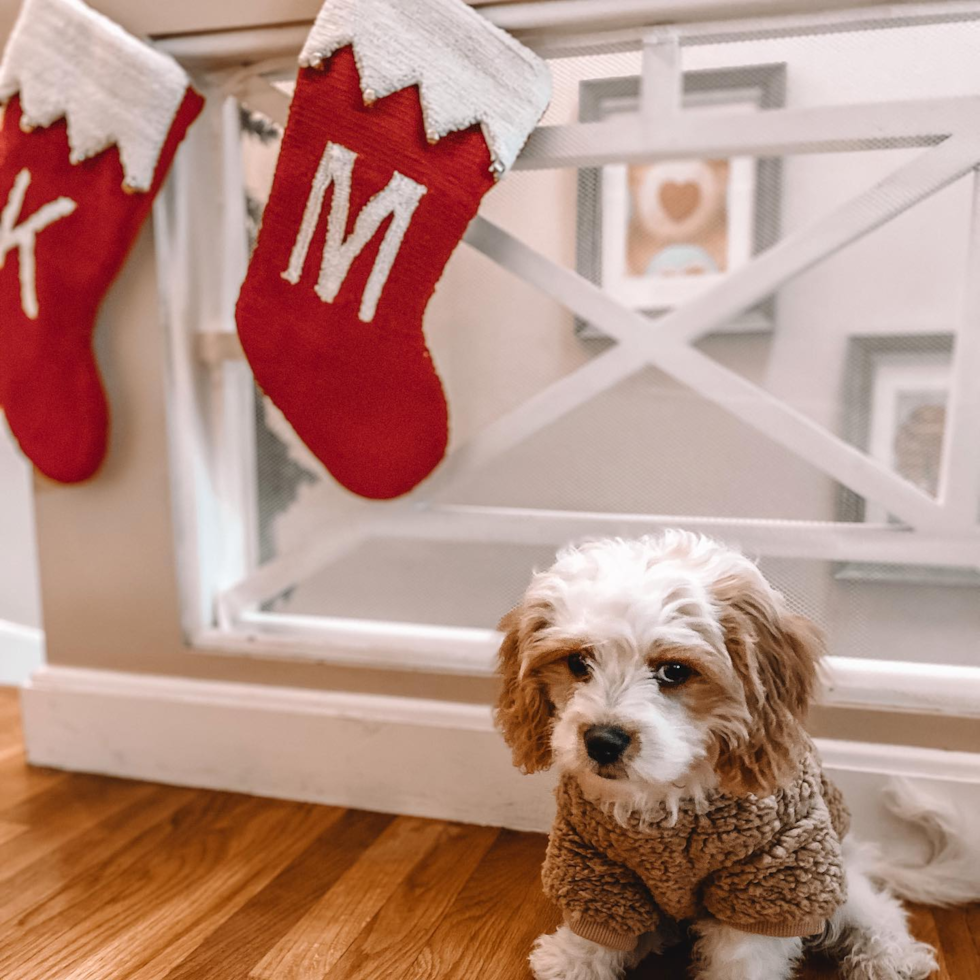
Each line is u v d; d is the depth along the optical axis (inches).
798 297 54.6
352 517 49.6
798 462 49.9
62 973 34.8
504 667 33.1
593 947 33.6
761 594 29.6
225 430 52.5
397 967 35.2
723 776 28.8
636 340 44.5
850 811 41.9
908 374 53.6
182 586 51.3
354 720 48.0
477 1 41.1
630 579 28.5
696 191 54.7
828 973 34.9
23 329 46.9
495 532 47.7
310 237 41.7
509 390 53.9
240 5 43.8
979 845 39.2
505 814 46.6
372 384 42.8
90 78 43.6
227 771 50.8
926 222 51.6
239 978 34.5
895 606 44.6
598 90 45.3
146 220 47.4
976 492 41.6
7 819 47.3
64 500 51.8
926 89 42.7
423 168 40.6
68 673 53.6
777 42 42.9
